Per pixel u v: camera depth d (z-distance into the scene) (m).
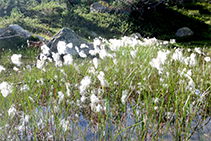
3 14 18.08
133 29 18.50
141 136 2.15
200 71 3.94
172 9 24.64
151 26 20.02
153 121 2.53
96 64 2.82
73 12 19.17
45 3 21.58
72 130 2.29
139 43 6.45
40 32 13.31
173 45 13.41
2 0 19.48
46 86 3.23
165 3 25.34
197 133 2.30
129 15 20.94
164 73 3.36
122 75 3.64
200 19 22.56
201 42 16.05
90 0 21.52
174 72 3.70
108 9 20.72
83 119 2.62
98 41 2.85
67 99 2.80
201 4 26.47
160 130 2.34
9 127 2.37
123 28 17.86
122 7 21.02
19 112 2.67
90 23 17.50
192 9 25.75
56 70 3.61
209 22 21.73
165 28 20.34
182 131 2.35
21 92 2.98
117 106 2.86
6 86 2.41
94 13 19.67
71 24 16.59
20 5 20.02
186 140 2.11
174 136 2.24
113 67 3.86
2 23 13.69
